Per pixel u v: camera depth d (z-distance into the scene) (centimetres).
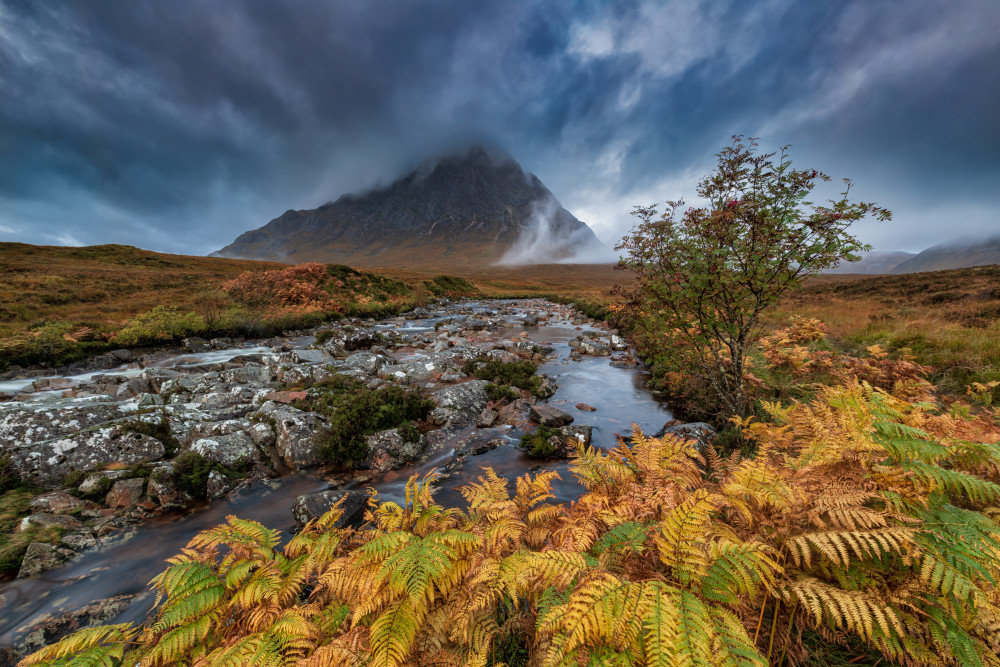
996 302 1437
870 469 311
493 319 3052
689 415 934
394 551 309
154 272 4447
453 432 903
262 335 2275
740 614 245
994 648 200
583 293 6094
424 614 275
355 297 3450
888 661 226
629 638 202
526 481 427
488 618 272
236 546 354
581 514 346
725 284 633
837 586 246
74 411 870
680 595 224
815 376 840
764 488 286
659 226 693
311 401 975
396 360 1505
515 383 1220
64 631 417
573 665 204
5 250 5206
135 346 1866
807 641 243
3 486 646
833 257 534
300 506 598
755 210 584
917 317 1384
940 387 781
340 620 299
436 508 385
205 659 267
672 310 745
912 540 220
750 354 998
